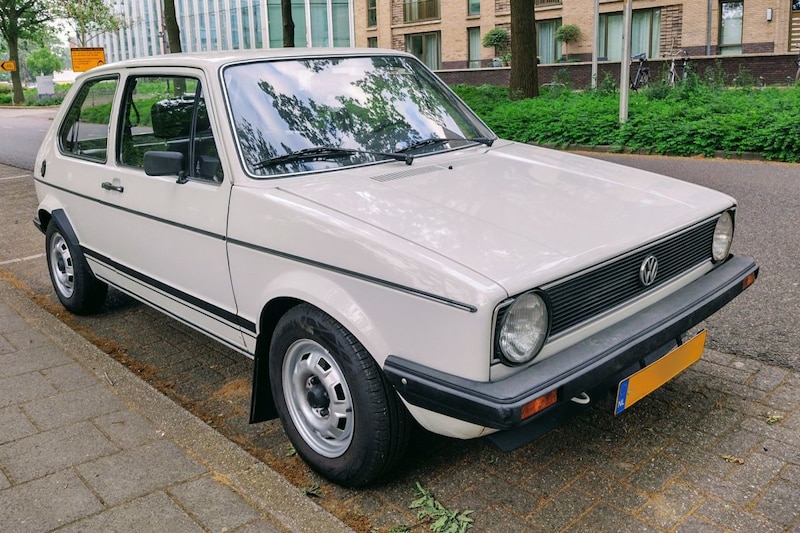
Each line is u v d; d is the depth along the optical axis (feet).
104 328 17.95
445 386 8.78
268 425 13.10
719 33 94.89
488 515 10.05
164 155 12.03
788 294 17.51
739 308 16.79
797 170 34.27
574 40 107.04
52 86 169.27
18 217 30.66
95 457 11.32
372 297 9.53
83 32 162.20
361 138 12.60
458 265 8.91
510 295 8.57
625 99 45.60
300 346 10.83
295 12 164.25
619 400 9.88
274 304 11.21
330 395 10.53
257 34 172.55
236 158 11.57
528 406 8.41
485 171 12.27
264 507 9.92
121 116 14.80
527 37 62.85
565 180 12.16
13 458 11.35
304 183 11.34
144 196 13.65
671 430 11.93
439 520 9.92
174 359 16.10
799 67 77.46
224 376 15.21
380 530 9.86
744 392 13.05
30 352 15.48
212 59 12.59
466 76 110.42
